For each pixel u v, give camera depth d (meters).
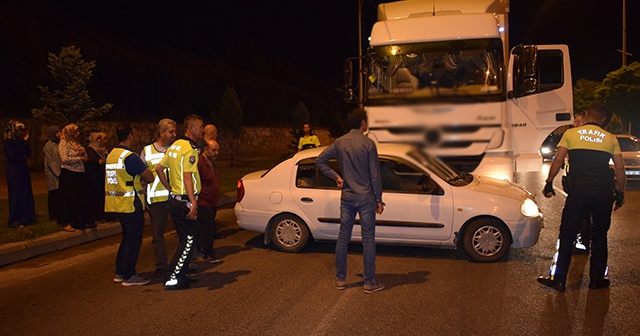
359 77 8.28
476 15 7.55
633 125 29.84
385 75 6.84
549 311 5.07
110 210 6.00
